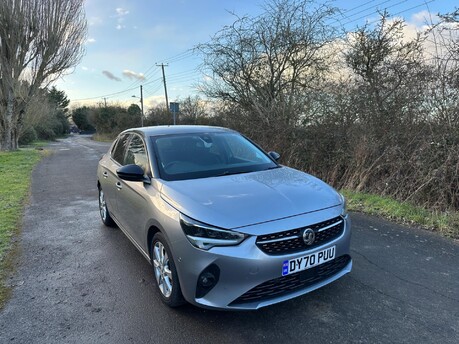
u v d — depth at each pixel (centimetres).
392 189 620
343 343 256
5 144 2358
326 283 292
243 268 255
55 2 2180
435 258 397
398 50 840
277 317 290
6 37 2089
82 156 1958
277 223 267
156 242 322
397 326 274
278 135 898
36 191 880
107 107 5934
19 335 280
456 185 536
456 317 284
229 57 1345
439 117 573
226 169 376
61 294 343
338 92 793
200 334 272
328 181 762
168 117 3416
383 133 660
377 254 411
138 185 365
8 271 398
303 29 1231
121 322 293
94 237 507
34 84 2275
